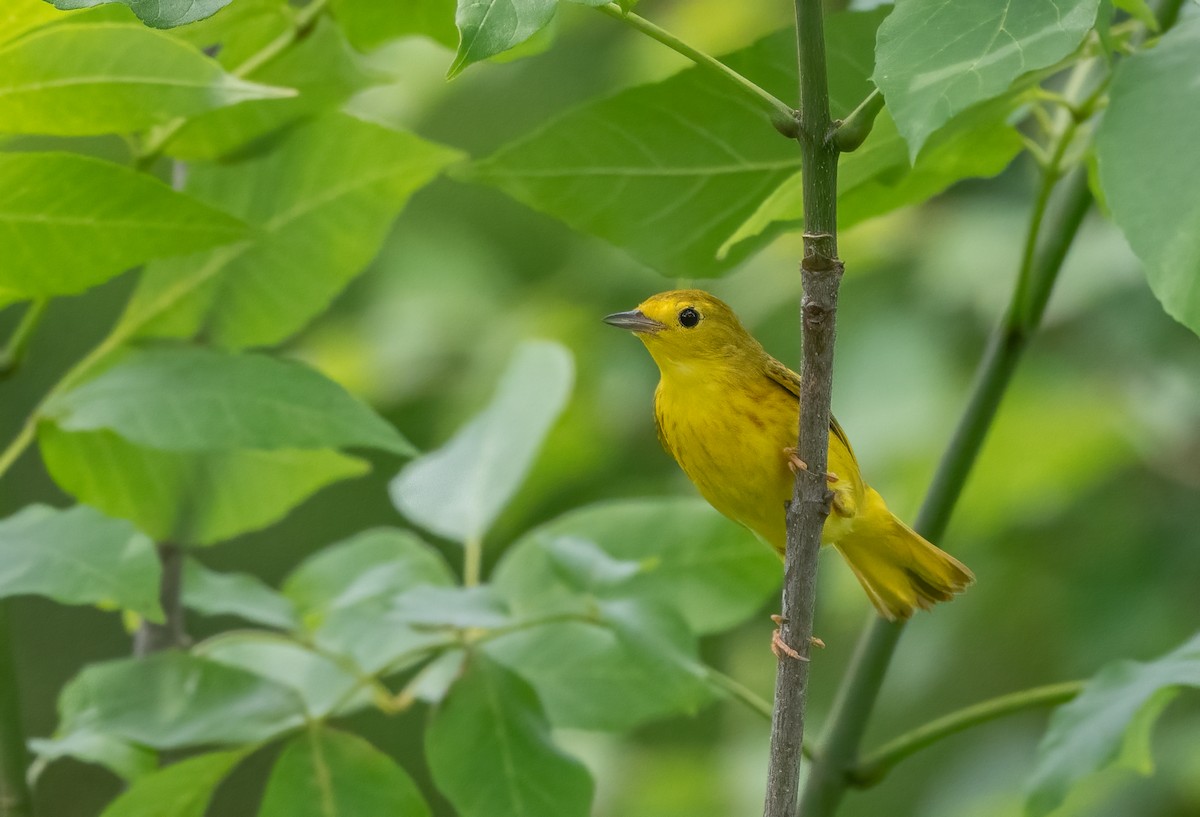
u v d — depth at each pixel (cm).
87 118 374
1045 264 378
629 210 377
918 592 383
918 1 369
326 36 379
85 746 378
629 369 399
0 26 372
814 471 371
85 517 374
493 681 377
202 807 377
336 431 375
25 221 374
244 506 379
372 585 379
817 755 379
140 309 379
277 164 379
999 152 377
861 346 393
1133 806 390
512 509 397
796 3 369
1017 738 394
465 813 376
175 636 380
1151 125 370
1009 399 393
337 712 378
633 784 396
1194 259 369
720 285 397
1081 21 358
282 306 379
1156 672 376
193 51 373
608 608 376
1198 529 392
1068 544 394
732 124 376
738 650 399
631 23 369
